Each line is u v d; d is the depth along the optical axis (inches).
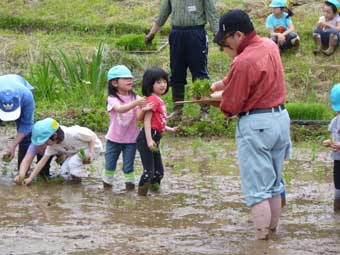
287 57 695.1
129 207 363.6
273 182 309.1
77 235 315.6
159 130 386.6
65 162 417.1
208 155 495.2
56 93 649.6
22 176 408.8
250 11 783.1
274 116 304.2
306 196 388.8
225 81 309.9
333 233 324.5
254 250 297.3
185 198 382.9
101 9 820.6
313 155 480.4
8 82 402.9
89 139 414.3
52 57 721.0
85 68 655.1
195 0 552.4
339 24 690.2
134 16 802.8
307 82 658.2
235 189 402.6
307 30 738.2
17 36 775.7
